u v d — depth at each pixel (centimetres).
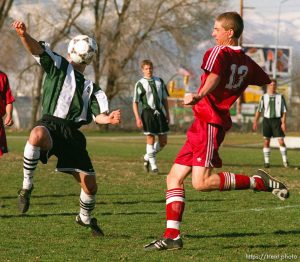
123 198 2402
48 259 1358
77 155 1542
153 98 3388
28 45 1486
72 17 10862
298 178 3256
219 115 1437
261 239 1602
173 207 1441
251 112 14400
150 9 10838
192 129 1454
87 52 1577
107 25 10988
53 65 1527
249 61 1482
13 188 2673
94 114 1551
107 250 1453
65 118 1530
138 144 6769
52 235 1634
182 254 1411
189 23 10900
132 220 1883
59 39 10862
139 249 1466
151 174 3359
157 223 1830
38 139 1489
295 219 1920
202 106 1438
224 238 1611
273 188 1481
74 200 2336
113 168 3669
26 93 11319
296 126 11850
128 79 11112
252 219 1917
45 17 10800
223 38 1468
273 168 3888
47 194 2498
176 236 1438
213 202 2309
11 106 2277
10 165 3697
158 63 11075
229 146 6700
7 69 10950
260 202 2316
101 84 11275
